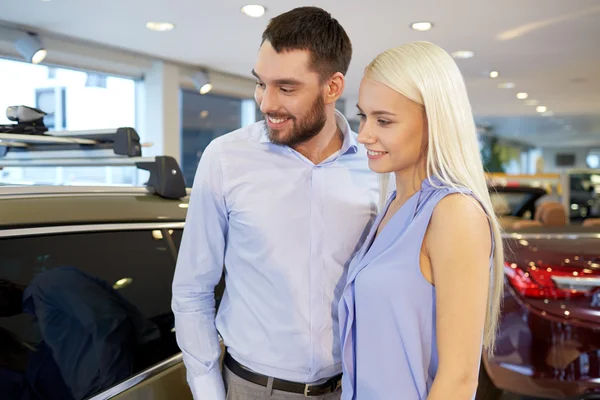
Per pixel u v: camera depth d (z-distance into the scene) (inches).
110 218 62.8
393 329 47.4
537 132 663.1
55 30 197.2
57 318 54.6
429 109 45.6
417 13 178.7
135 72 245.6
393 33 204.8
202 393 60.4
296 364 58.1
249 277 59.4
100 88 233.8
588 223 174.2
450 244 43.7
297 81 53.6
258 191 58.4
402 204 50.5
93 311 57.8
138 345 61.6
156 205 68.9
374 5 169.5
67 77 218.7
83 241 59.6
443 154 45.8
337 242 59.1
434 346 47.1
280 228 57.9
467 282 43.4
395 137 47.2
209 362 60.2
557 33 205.9
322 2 165.6
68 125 220.5
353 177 60.3
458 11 176.6
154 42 215.6
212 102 302.5
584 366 93.3
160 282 66.4
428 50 46.7
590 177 287.9
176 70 256.4
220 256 61.7
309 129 55.9
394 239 48.6
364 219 60.7
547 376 94.6
